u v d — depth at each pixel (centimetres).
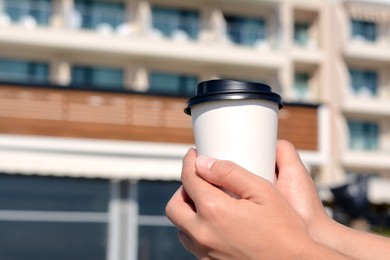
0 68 2344
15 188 1088
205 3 2638
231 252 98
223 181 102
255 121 109
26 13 2452
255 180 101
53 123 1037
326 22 3116
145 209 1112
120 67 2455
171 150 1077
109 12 2517
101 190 1106
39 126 1030
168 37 2577
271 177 113
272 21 2702
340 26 3083
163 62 2497
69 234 1093
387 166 3045
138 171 1063
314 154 1120
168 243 1112
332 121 3031
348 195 995
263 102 110
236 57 2514
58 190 1099
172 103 1084
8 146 1015
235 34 2670
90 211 1098
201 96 110
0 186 1082
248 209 98
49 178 1097
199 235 101
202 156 106
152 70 2498
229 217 98
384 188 2036
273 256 95
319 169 3027
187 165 108
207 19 2633
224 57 2500
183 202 109
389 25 3238
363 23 3212
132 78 2456
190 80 2541
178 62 2503
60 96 1043
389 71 3159
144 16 2517
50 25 2467
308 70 3116
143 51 2406
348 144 3069
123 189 1109
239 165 108
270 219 97
